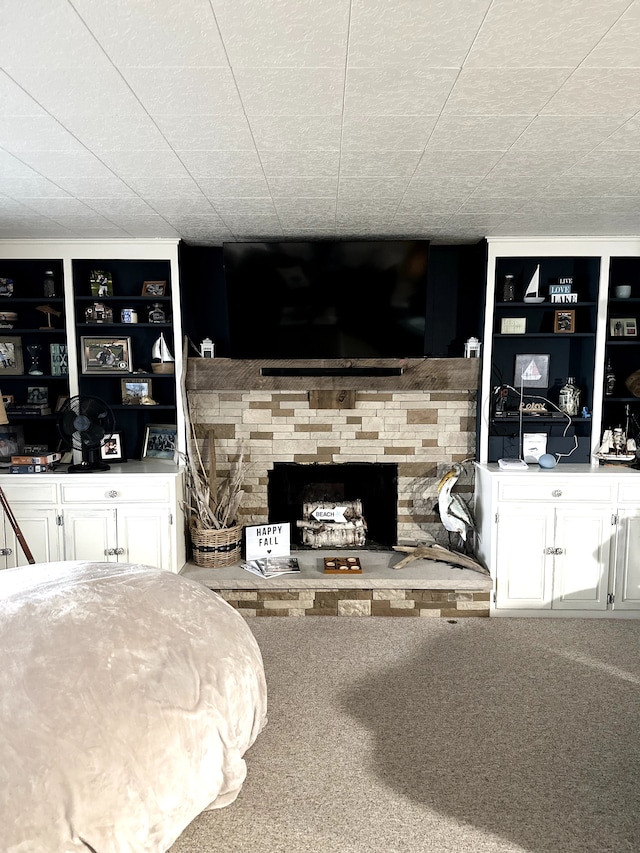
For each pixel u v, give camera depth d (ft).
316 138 7.46
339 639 11.98
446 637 12.09
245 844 6.72
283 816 7.14
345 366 13.80
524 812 7.19
